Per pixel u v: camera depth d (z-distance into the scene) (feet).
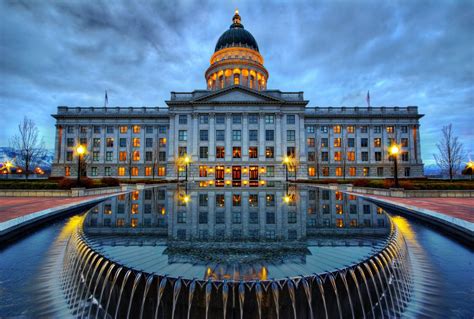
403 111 204.13
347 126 202.39
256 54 210.79
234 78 198.70
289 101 167.43
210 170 164.86
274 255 18.66
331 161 200.34
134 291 15.75
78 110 203.92
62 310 18.62
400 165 198.39
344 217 34.14
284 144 167.63
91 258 19.79
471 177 175.83
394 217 48.24
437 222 39.11
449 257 29.01
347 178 192.24
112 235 24.91
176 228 27.63
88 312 18.48
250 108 168.35
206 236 23.95
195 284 14.53
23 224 34.65
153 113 203.62
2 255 28.30
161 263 17.22
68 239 33.01
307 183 136.87
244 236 23.85
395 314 18.47
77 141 198.29
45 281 22.85
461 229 33.58
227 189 88.89
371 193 80.84
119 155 199.82
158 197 60.64
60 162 197.36
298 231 25.98
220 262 17.24
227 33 218.59
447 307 19.42
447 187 75.66
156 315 15.01
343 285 15.93
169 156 168.76
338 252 19.58
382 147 200.44
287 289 14.49
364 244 22.02
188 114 170.71
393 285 20.88
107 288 17.54
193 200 54.49
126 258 18.24
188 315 14.44
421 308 19.30
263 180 163.43
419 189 75.15
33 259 27.40
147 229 27.20
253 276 15.01
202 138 168.45
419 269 26.14
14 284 22.18
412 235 36.76
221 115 169.27
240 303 14.10
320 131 203.00
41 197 69.31
